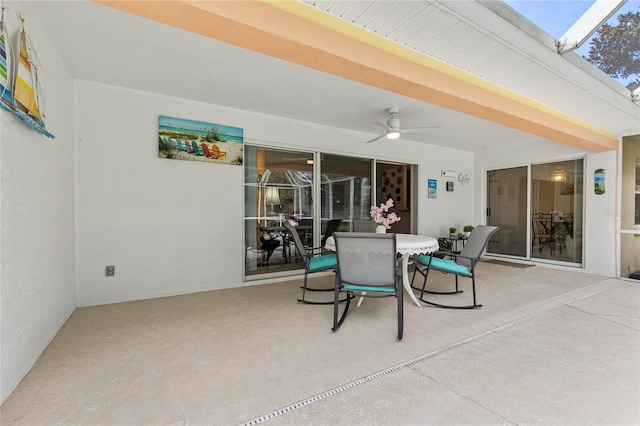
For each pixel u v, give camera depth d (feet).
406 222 20.98
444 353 6.95
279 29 5.81
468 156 21.52
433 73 8.25
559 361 6.58
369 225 14.20
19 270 5.71
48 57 7.38
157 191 11.39
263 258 13.97
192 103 11.95
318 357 6.73
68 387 5.58
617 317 9.34
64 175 8.78
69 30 7.25
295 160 14.67
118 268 10.77
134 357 6.73
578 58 8.86
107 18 6.79
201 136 12.14
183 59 8.68
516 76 9.37
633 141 14.92
